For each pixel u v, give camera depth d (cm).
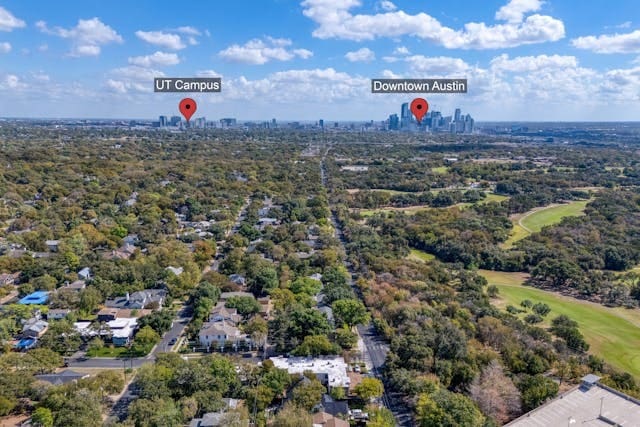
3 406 9025
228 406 9362
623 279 17988
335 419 8956
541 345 11850
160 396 9300
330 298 14438
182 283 15512
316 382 9888
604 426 8812
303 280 15738
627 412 9200
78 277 16250
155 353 11962
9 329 12294
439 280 17275
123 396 10062
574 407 9388
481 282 17288
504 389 9812
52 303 13975
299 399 9450
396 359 10931
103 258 17925
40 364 10456
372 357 11912
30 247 18862
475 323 13338
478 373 10431
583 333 13975
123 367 11269
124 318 13350
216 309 13562
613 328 14388
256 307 13950
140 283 15475
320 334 12069
